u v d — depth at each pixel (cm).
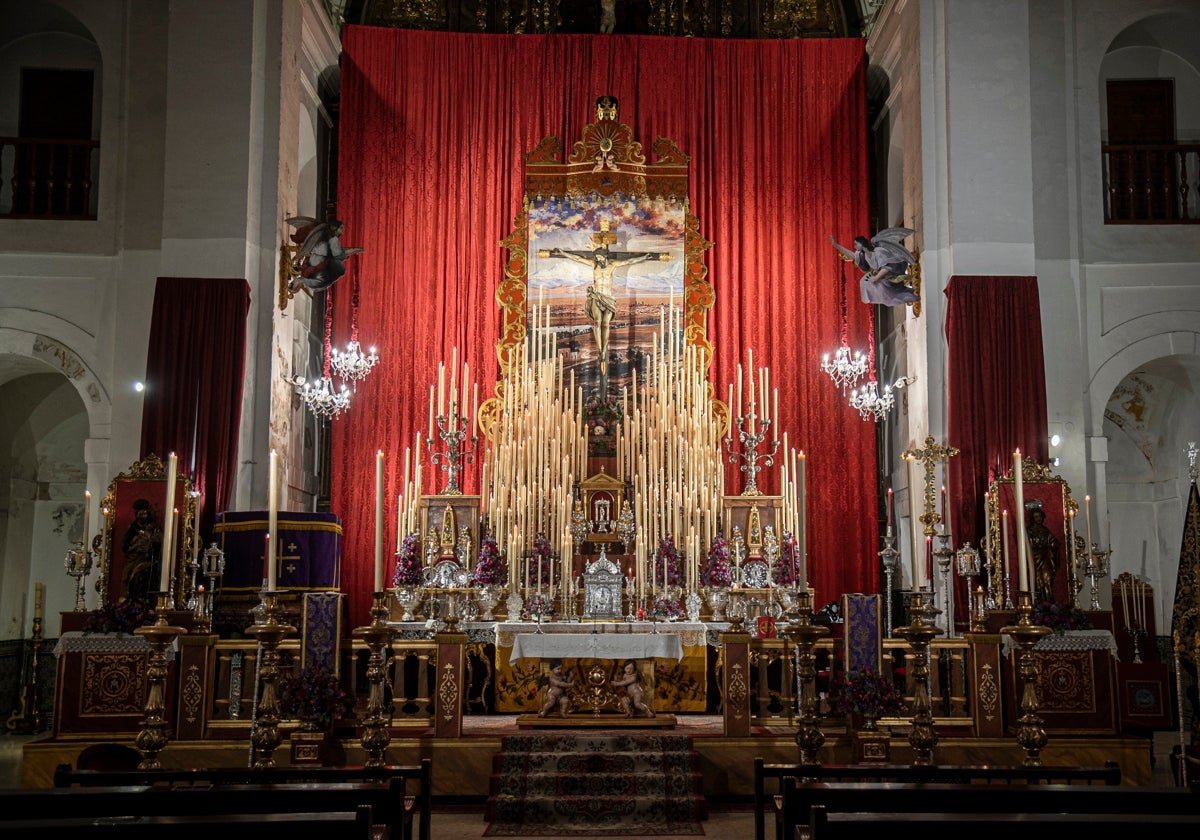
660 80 1853
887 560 1242
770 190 1822
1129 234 1609
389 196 1800
